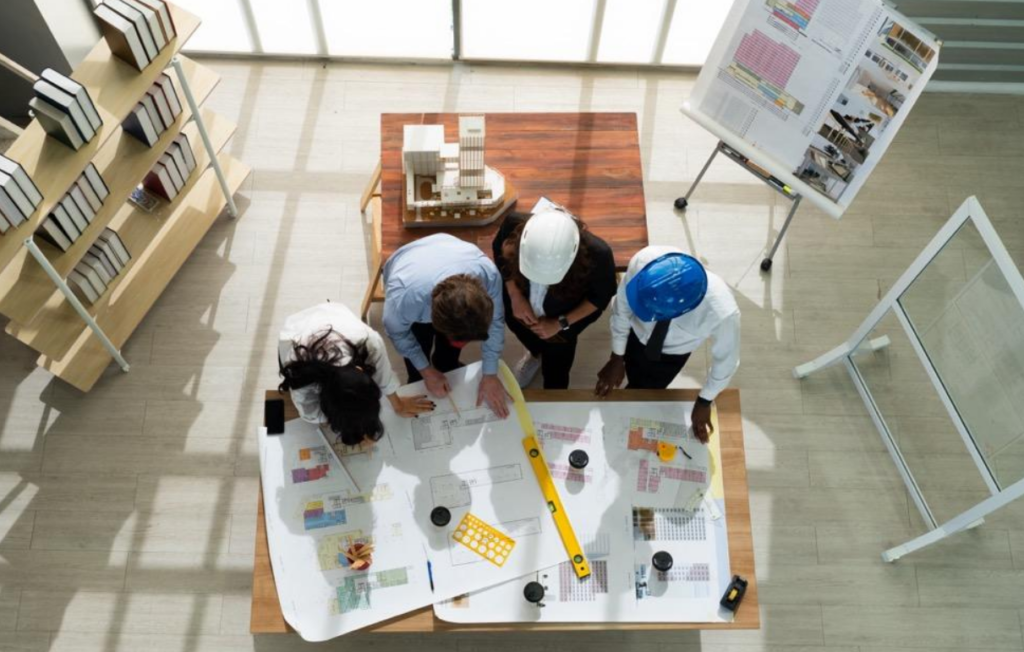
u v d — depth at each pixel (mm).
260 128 4852
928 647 3986
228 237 4594
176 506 4062
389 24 4902
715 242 4746
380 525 3104
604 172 3889
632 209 3836
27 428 4160
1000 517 4230
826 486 4262
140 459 4137
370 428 2742
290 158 4789
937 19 4758
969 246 3418
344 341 2855
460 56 5066
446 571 3062
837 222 4809
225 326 4410
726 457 3293
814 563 4113
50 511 4023
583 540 3139
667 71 5141
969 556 4152
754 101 3945
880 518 4211
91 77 3449
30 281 3572
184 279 4484
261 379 4316
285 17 4812
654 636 3941
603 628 3068
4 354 4293
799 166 3977
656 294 2850
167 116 3734
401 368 4395
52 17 4125
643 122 5008
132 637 3840
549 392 3361
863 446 4352
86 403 4219
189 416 4227
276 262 4555
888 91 3623
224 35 4926
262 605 3010
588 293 3324
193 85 3898
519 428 3277
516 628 3053
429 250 3107
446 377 3346
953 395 3777
